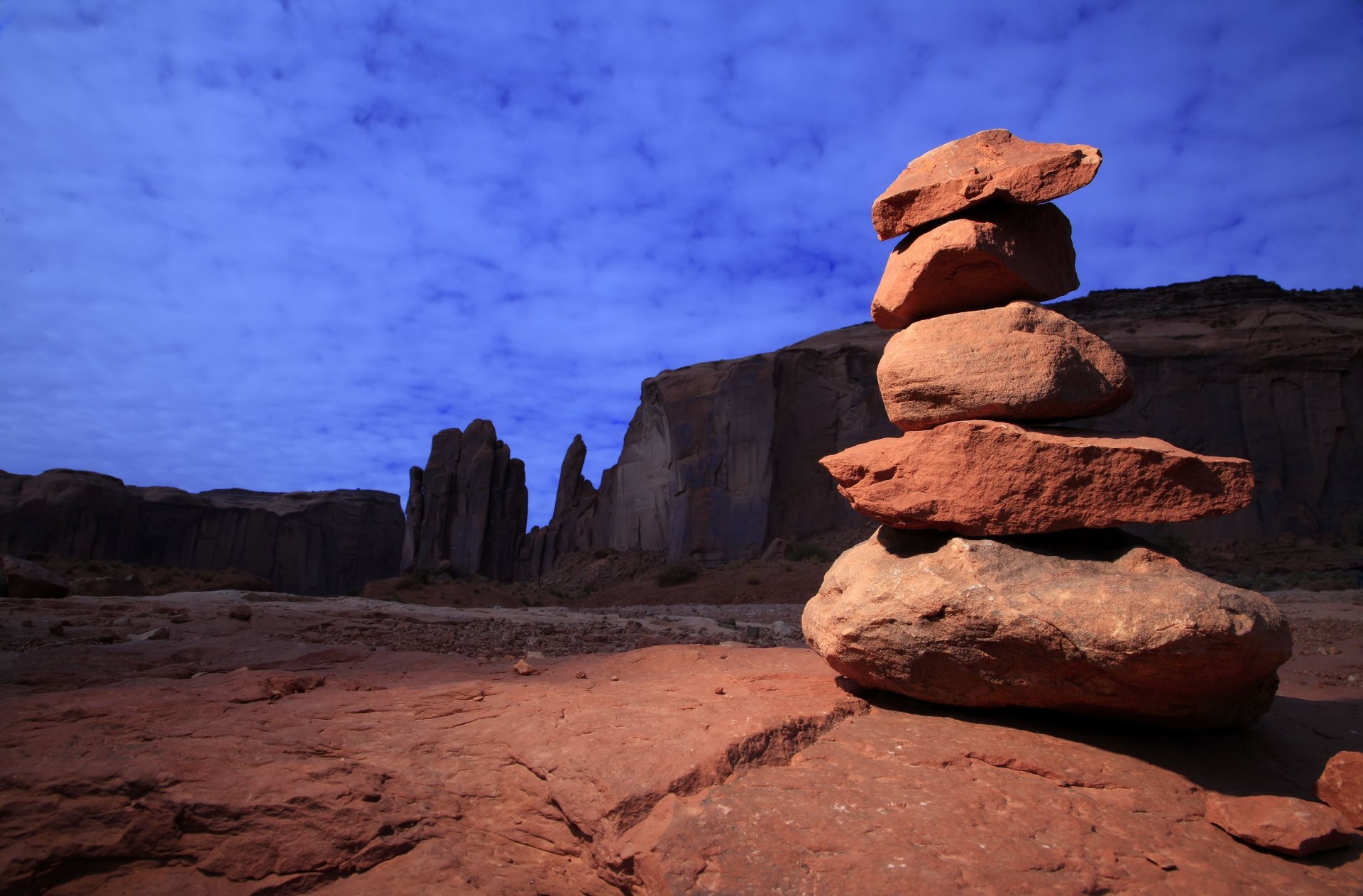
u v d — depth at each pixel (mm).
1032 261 5887
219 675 7172
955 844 3629
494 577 71812
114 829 4367
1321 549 37938
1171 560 4836
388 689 6797
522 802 4508
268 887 4191
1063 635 4465
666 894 3449
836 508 50219
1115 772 4484
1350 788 4137
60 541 74250
